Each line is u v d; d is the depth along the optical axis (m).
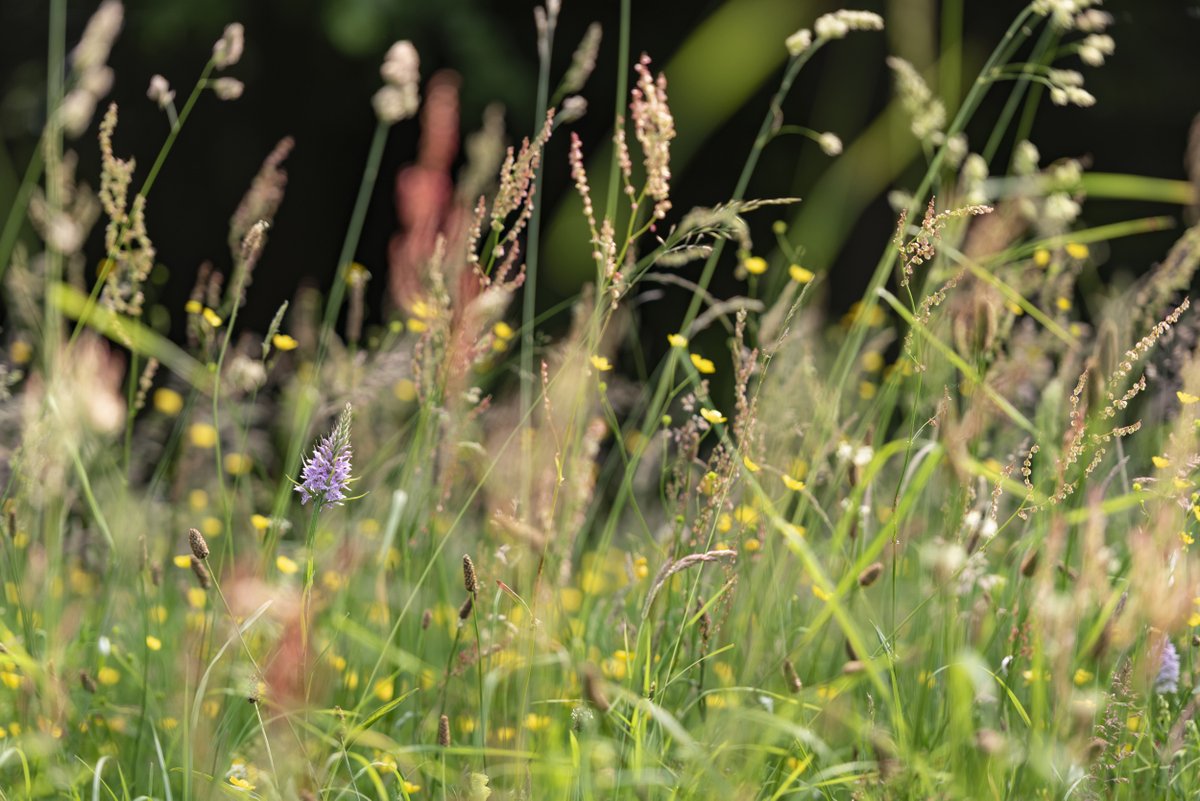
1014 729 4.51
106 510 6.16
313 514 4.15
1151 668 4.07
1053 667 4.04
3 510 5.12
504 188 5.06
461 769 4.64
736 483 4.97
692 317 5.45
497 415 6.29
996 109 17.50
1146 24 17.02
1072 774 4.07
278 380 7.93
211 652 4.55
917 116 6.04
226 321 17.84
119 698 5.40
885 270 5.38
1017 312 5.48
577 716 4.12
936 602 4.80
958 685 4.09
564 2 17.41
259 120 18.56
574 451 5.02
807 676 4.81
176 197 18.77
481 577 5.09
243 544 6.14
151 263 5.57
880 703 4.76
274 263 18.88
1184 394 4.37
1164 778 4.34
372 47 16.34
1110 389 4.38
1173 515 4.19
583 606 5.18
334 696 5.02
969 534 4.50
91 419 5.99
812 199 15.77
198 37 17.31
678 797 4.21
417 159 18.66
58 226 6.30
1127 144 17.67
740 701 4.45
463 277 5.29
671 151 16.08
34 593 5.43
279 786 4.17
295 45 17.61
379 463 6.19
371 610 5.62
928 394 5.50
